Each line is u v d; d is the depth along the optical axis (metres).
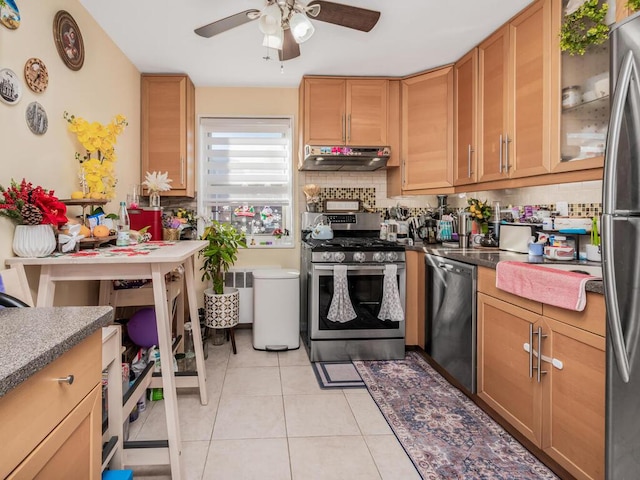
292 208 3.70
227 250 3.06
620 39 1.13
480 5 2.21
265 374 2.70
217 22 1.92
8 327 0.88
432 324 2.76
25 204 1.53
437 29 2.49
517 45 2.30
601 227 1.18
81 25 2.17
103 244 2.03
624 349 1.13
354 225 3.53
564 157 1.98
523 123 2.26
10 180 1.57
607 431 1.22
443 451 1.83
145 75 3.17
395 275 2.94
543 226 2.35
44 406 0.77
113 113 2.61
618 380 1.17
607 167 1.16
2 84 1.52
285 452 1.81
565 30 1.58
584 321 1.45
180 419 2.10
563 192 2.37
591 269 1.90
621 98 1.11
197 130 3.58
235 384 2.53
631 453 1.13
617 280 1.14
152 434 1.95
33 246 1.54
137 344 2.28
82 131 2.02
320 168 3.53
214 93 3.57
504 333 1.95
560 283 1.53
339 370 2.78
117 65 2.68
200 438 1.92
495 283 2.02
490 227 2.98
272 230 3.79
